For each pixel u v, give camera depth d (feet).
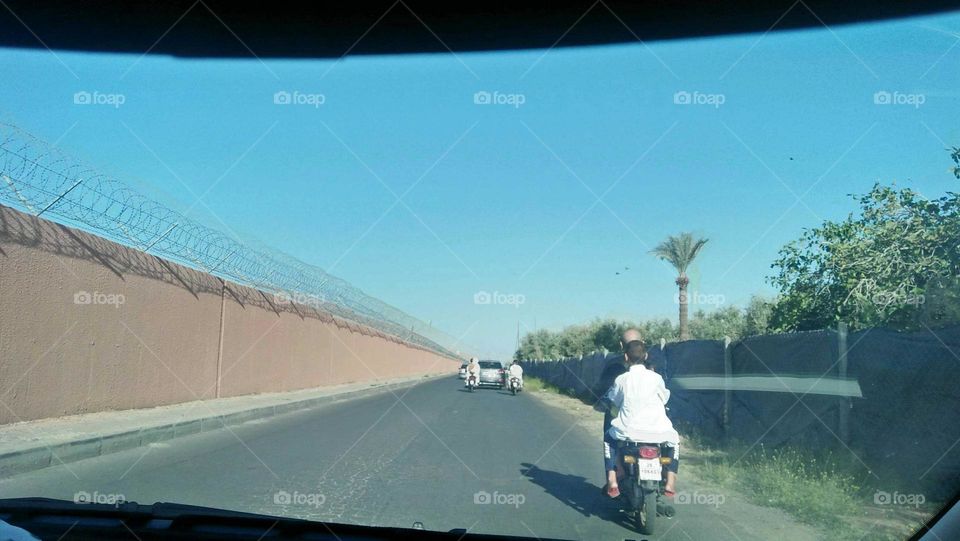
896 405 25.88
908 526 22.12
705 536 22.11
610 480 23.84
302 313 100.01
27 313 42.65
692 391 47.14
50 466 32.83
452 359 320.09
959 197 33.40
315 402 77.92
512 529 22.29
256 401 70.85
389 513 24.06
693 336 75.66
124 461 34.71
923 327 30.22
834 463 28.35
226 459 35.73
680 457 38.47
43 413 44.04
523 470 33.73
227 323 74.18
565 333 168.55
